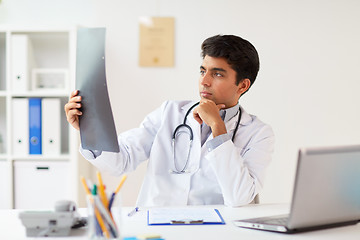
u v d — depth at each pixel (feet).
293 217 3.67
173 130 5.97
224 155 4.97
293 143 9.50
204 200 5.64
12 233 3.82
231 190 4.96
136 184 9.48
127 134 5.99
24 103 8.63
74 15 9.44
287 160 9.50
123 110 9.45
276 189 9.53
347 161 3.65
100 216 3.30
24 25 8.58
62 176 8.70
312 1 9.32
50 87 8.87
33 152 8.67
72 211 3.74
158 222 4.13
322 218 3.83
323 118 9.48
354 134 9.50
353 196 3.84
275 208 4.93
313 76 9.43
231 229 4.00
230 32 9.36
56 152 8.68
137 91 9.43
